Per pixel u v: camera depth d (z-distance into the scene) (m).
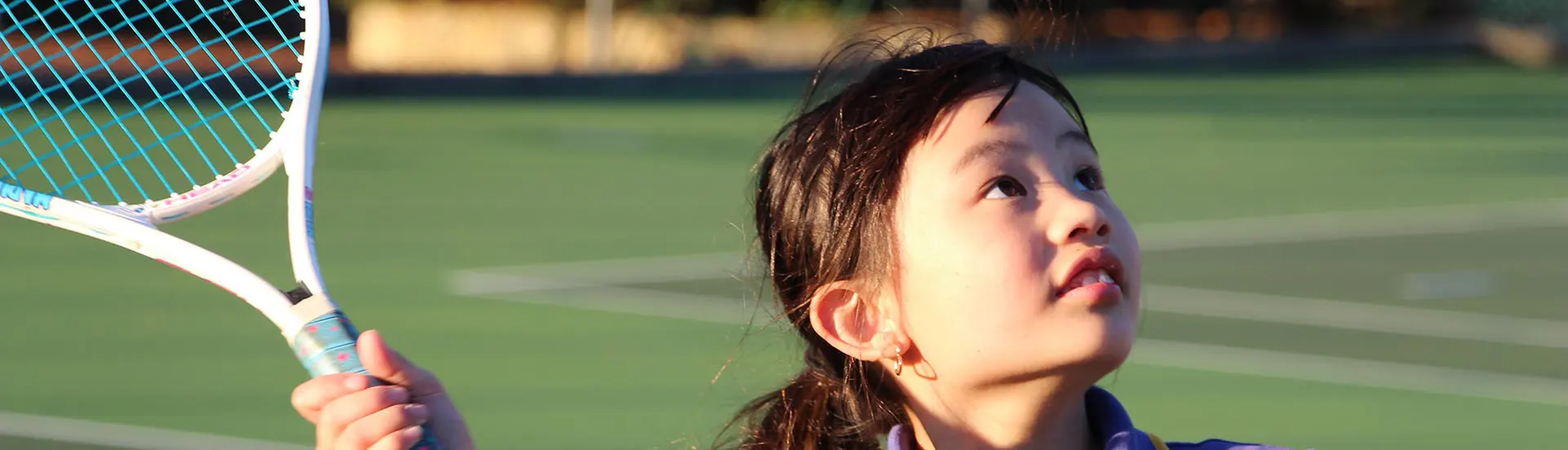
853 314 2.00
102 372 6.20
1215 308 7.89
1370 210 11.68
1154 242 10.17
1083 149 1.95
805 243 2.01
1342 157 14.95
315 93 2.32
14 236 9.14
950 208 1.87
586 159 14.00
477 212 10.88
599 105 18.70
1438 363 6.77
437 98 19.05
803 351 2.39
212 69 13.69
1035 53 2.10
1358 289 8.47
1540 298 8.27
